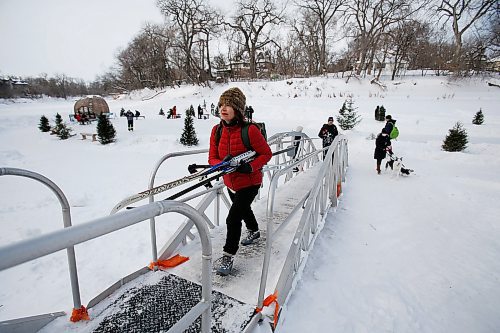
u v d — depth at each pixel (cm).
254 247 300
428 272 343
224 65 5716
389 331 247
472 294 306
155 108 3453
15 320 183
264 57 5575
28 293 299
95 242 411
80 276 329
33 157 1130
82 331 190
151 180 256
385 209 543
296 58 5128
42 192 668
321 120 2125
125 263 358
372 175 820
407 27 3503
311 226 376
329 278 312
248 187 248
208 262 137
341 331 239
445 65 3741
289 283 256
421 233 445
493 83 3077
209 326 147
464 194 632
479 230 459
